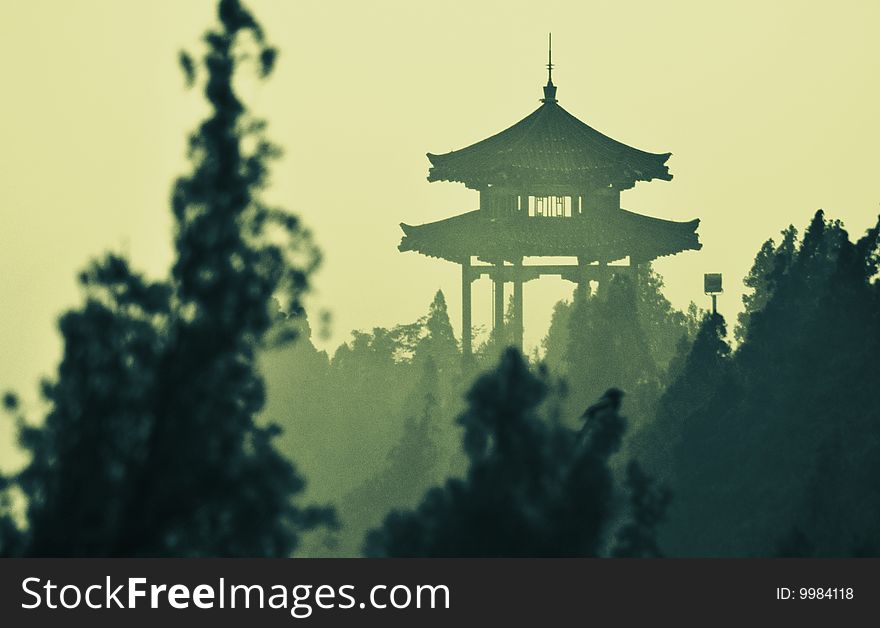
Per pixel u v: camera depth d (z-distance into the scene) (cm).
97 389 9844
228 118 10431
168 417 9812
